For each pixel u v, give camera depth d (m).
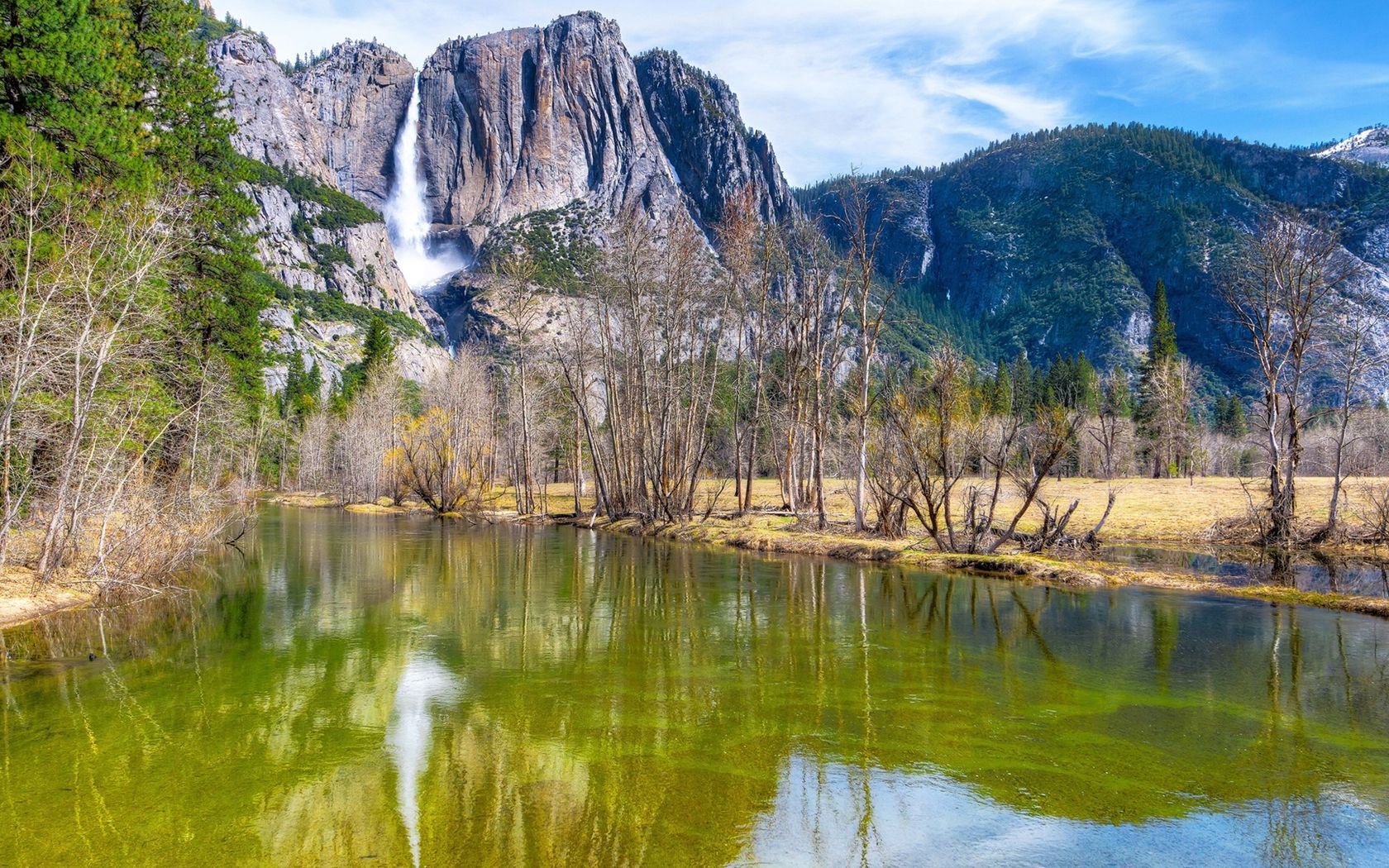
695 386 41.78
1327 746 9.62
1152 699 11.47
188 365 27.34
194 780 8.43
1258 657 13.82
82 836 7.12
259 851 6.85
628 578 23.59
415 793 8.11
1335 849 7.05
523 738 9.78
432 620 17.17
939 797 8.12
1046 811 7.82
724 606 18.83
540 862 6.68
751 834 7.27
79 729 9.96
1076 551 27.58
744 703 11.20
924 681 12.34
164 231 20.23
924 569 25.02
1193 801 8.06
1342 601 18.66
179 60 29.84
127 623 16.66
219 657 13.77
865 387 32.69
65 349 17.45
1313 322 30.66
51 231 18.92
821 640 15.20
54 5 19.39
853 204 39.50
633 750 9.40
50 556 19.48
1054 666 13.24
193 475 28.55
